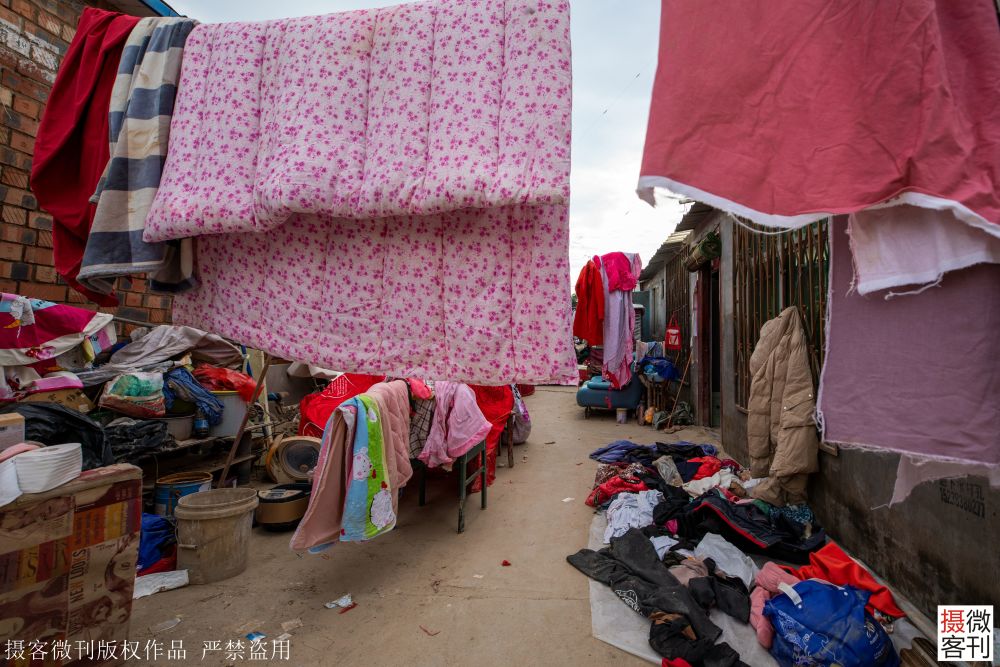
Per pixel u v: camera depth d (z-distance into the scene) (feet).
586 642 7.11
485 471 13.16
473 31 4.85
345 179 4.82
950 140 3.05
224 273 5.98
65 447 6.07
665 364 25.07
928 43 3.12
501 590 8.64
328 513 8.39
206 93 5.43
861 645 5.85
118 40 5.78
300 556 10.05
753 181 3.40
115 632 6.48
